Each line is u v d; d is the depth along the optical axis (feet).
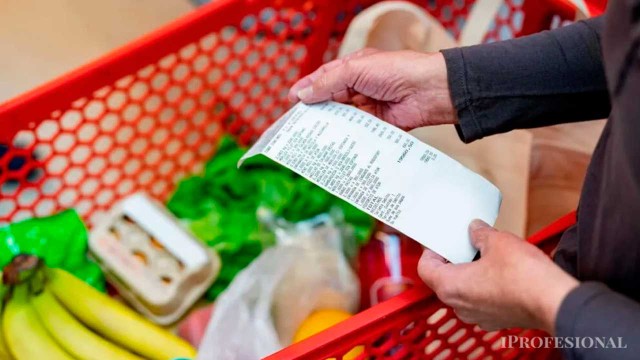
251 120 3.60
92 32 4.37
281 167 3.47
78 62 4.24
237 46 4.12
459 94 2.22
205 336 2.66
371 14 3.12
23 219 3.23
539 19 3.20
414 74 2.28
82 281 2.92
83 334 2.76
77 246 3.13
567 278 1.66
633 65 1.40
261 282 2.86
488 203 2.09
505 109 2.22
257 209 3.35
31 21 4.40
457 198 2.09
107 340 2.81
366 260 3.30
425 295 2.18
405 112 2.39
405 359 2.49
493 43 2.26
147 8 4.50
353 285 3.10
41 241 3.06
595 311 1.52
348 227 3.28
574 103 2.21
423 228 2.06
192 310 3.09
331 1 3.30
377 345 2.66
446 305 2.23
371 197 2.09
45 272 2.82
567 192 3.02
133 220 3.17
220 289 3.18
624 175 1.52
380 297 3.16
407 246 3.27
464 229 2.05
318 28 3.36
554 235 2.35
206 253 3.11
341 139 2.18
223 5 3.03
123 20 4.44
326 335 2.08
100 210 3.37
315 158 2.15
